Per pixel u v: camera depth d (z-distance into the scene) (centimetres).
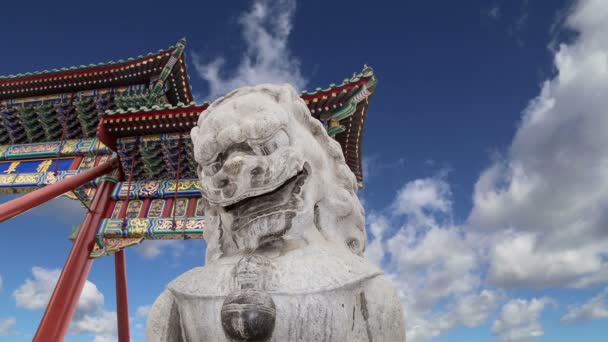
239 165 230
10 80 1490
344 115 1066
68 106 1510
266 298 197
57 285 990
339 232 270
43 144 1483
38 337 891
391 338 218
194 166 1205
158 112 1154
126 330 1212
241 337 192
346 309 205
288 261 216
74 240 1161
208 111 271
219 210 258
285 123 241
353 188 295
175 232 1083
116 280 1235
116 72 1480
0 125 1564
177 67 1554
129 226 1110
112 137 1222
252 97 257
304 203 241
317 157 262
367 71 1058
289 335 197
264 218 237
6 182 1355
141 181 1229
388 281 236
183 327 228
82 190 1216
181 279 238
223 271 221
